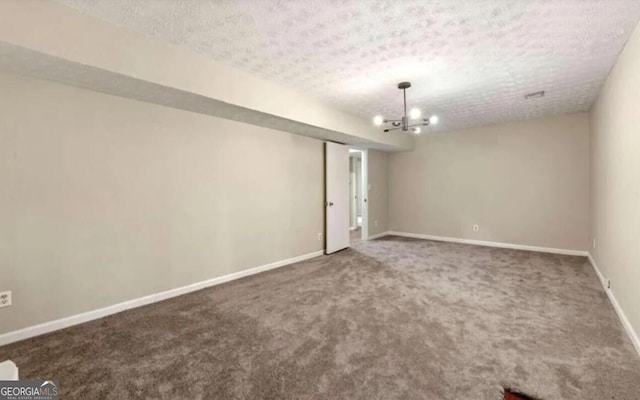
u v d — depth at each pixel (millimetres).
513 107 4395
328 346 2189
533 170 5219
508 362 1970
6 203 2248
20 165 2299
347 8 1974
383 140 5496
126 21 2119
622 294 2562
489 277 3768
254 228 4055
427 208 6500
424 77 3178
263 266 4176
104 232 2734
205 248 3516
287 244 4531
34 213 2365
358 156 8406
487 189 5707
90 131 2629
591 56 2707
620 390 1693
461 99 3951
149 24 2160
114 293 2805
